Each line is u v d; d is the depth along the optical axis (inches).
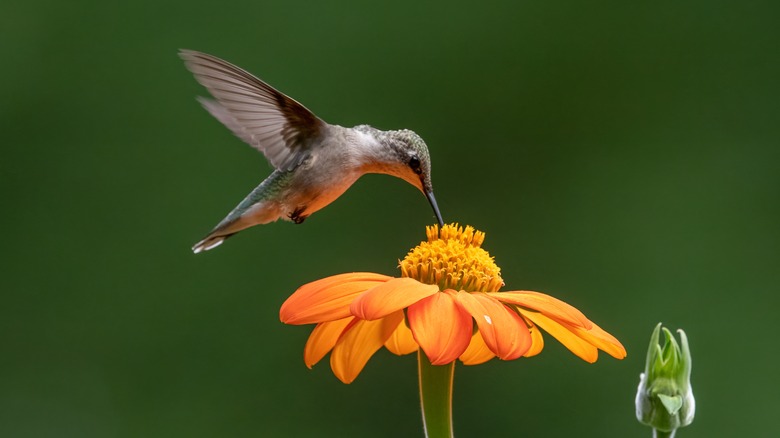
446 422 161.5
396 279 155.3
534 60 438.0
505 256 424.2
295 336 410.9
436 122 434.9
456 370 401.1
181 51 212.1
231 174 428.1
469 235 175.5
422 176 226.7
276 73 435.2
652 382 152.7
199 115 430.6
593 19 437.4
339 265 418.0
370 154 227.3
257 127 225.6
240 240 419.2
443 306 152.3
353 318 164.7
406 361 395.2
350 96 435.8
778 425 394.3
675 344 152.9
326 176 226.4
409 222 422.3
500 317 150.4
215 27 437.7
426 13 441.4
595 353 167.6
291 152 229.6
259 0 438.6
